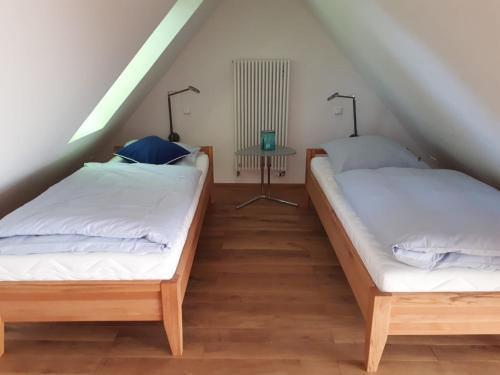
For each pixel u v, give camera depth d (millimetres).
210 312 2031
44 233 1642
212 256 2600
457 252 1535
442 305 1551
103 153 3791
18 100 1458
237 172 3988
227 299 2143
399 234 1608
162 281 1631
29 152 1977
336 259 2570
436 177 2379
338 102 3742
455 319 1581
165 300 1642
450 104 2047
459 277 1549
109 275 1646
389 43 2133
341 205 2238
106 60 1932
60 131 2135
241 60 3537
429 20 1526
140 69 2934
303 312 2035
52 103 1738
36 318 1697
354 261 1842
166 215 1798
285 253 2646
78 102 2012
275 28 3541
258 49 3598
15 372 1655
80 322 1970
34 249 1617
